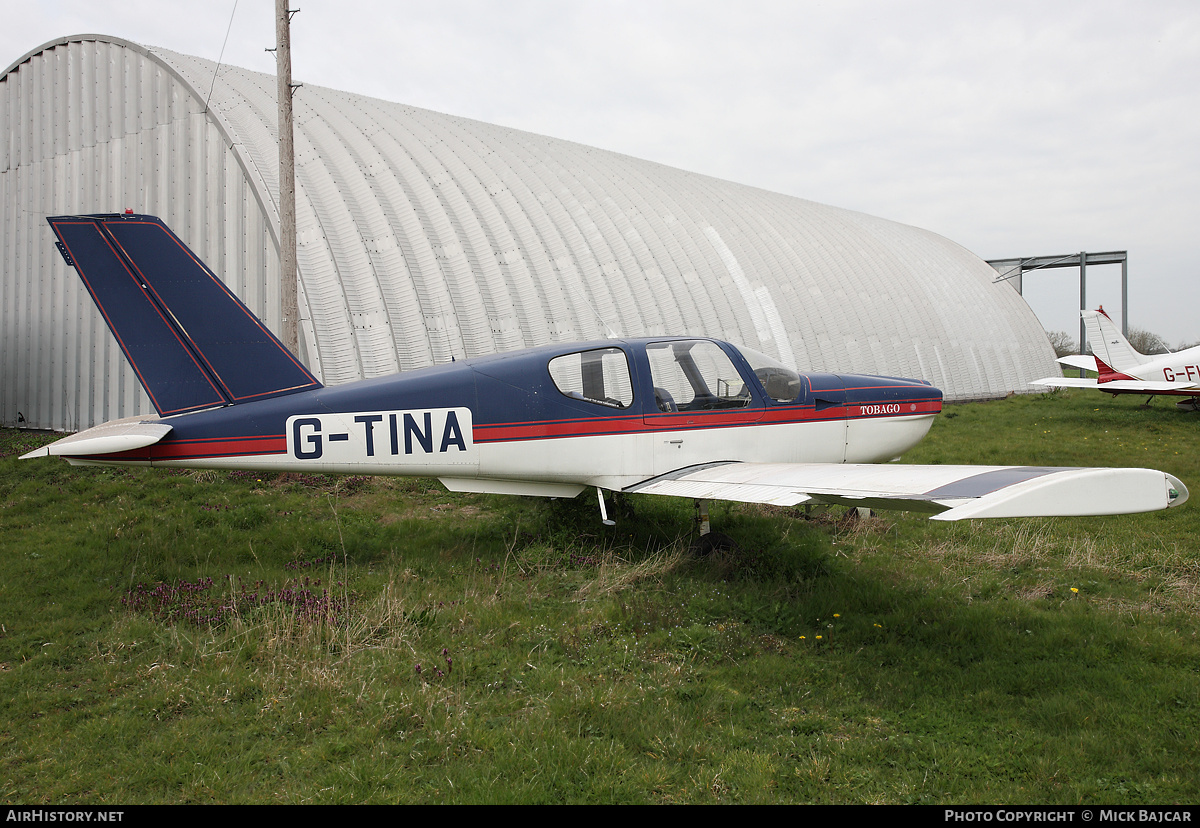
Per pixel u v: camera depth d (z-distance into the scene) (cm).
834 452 686
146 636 434
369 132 1492
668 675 389
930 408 723
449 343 1178
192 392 579
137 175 1320
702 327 1570
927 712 353
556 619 467
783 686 382
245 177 1165
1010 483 389
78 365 1361
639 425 619
